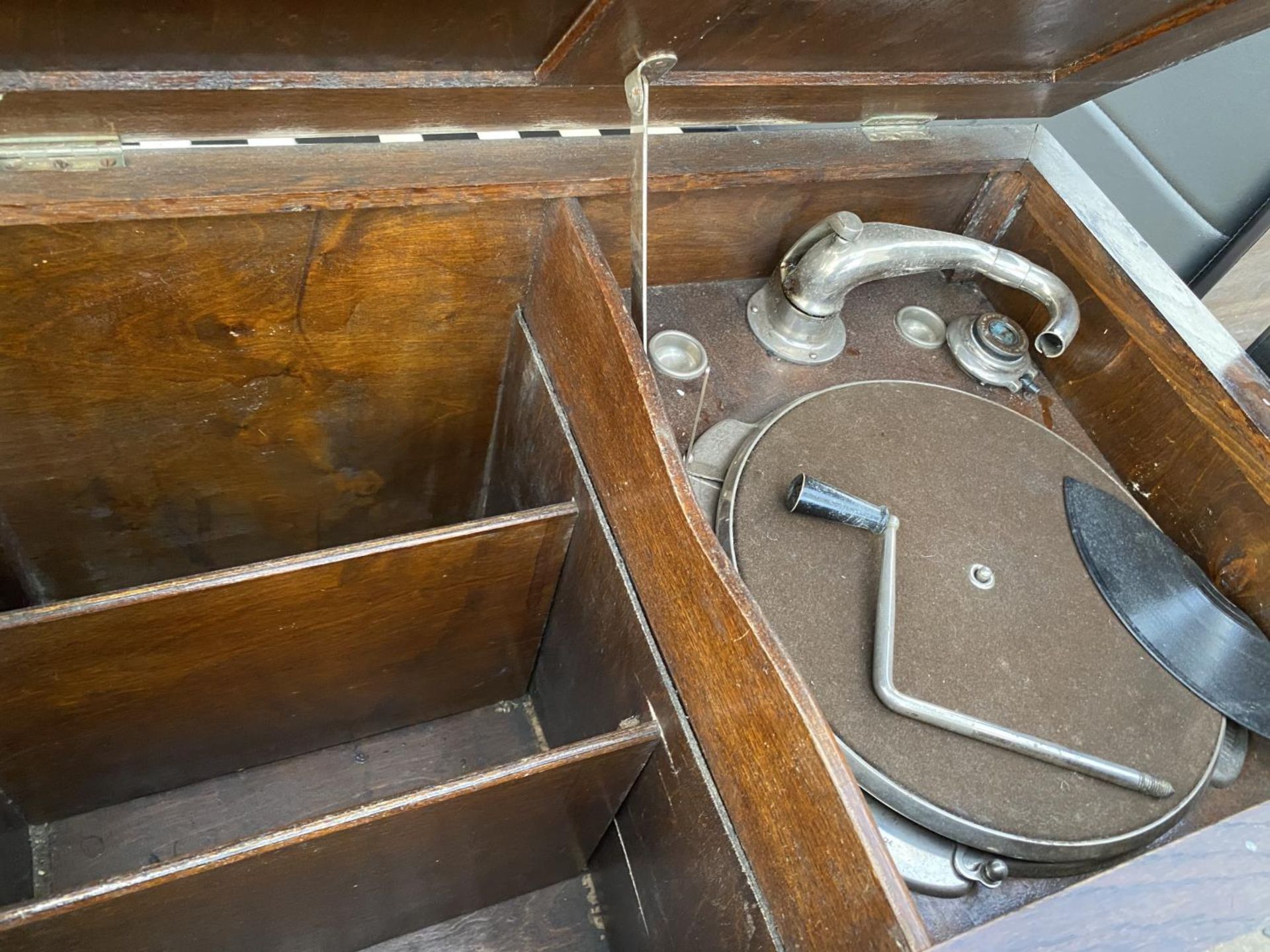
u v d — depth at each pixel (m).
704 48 0.93
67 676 0.98
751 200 1.22
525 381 1.25
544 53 0.92
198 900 0.87
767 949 0.84
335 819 0.85
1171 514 1.19
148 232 0.93
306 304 1.09
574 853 1.21
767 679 0.77
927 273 1.42
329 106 0.91
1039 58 1.16
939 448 1.15
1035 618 1.01
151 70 0.81
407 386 1.28
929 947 0.63
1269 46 1.37
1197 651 1.02
